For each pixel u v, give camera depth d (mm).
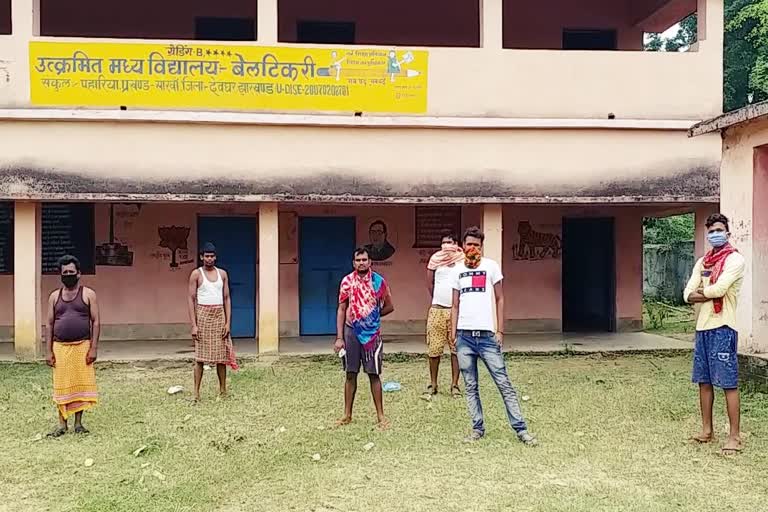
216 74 10164
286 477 5488
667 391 8336
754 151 8219
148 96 10070
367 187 10414
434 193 10500
